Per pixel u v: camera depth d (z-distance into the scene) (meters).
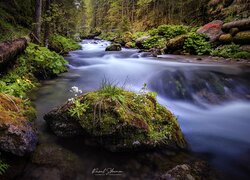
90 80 7.80
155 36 18.92
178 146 3.88
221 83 7.22
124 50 17.44
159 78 7.60
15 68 6.93
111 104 3.73
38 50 8.65
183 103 6.34
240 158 3.84
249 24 12.64
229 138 4.48
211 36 14.91
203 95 6.70
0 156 2.95
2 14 10.32
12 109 3.78
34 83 6.93
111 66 9.88
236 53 11.95
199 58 11.70
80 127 3.75
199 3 25.00
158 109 4.21
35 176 2.95
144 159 3.47
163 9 33.09
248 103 6.38
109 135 3.51
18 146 3.05
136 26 39.44
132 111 3.79
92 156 3.46
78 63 10.96
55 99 5.73
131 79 7.90
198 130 4.75
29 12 14.51
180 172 3.04
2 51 5.97
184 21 26.58
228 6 20.06
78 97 4.13
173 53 14.84
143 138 3.58
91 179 3.05
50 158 3.28
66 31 25.97
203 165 3.47
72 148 3.58
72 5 25.53
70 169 3.15
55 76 8.23
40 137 3.80
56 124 3.90
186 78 7.45
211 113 5.70
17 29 10.38
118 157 3.48
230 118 5.43
